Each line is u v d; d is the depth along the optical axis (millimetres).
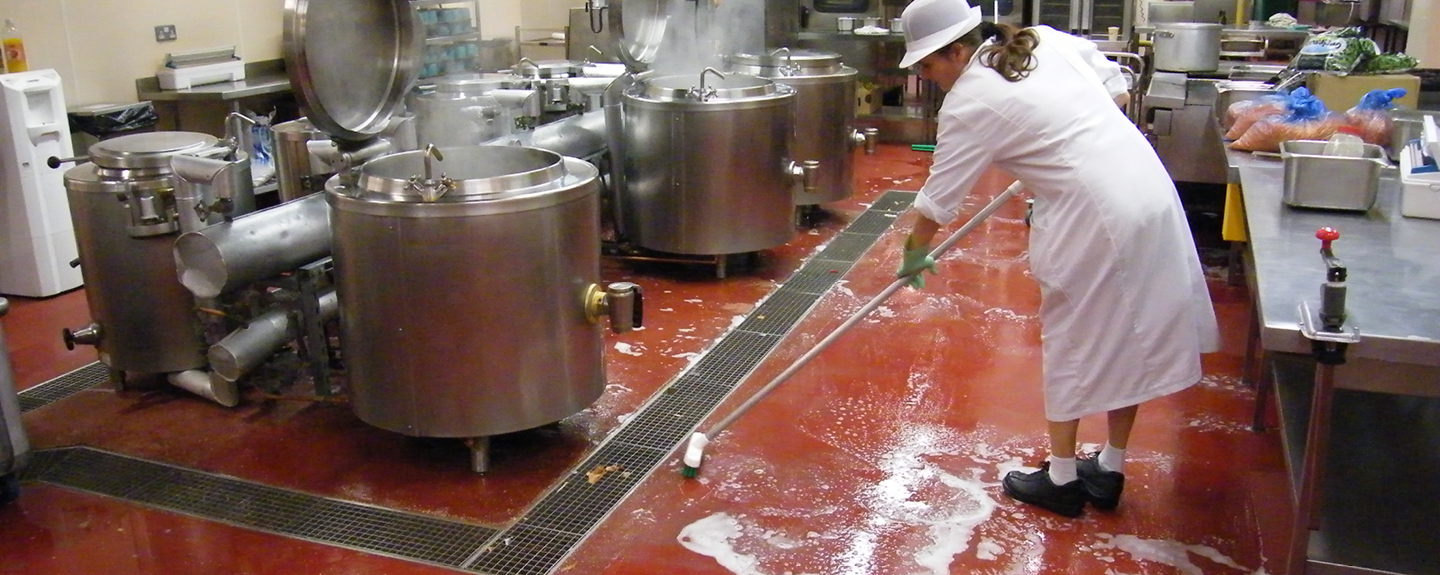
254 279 2855
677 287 4406
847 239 5094
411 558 2418
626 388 3355
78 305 4316
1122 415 2471
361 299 2641
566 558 2406
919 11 2354
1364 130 3203
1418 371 1775
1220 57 5555
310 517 2604
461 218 2490
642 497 2676
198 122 5402
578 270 2721
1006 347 3629
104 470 2865
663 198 4371
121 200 3049
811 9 7719
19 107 4145
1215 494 2643
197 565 2402
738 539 2473
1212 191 5207
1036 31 2412
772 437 2996
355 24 2902
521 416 2723
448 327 2586
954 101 2342
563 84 4523
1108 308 2291
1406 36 5699
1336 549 2059
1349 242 2277
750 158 4277
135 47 5055
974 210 5562
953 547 2424
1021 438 2957
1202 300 2379
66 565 2412
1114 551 2398
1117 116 2344
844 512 2584
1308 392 2672
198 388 3227
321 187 3156
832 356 3586
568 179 2713
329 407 3260
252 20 5773
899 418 3100
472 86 4129
